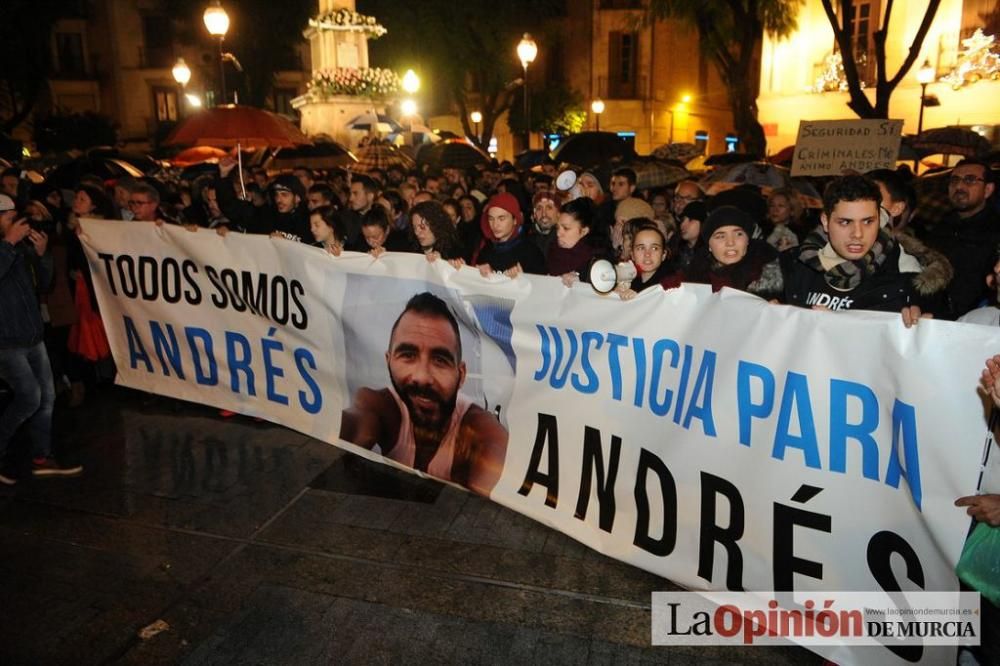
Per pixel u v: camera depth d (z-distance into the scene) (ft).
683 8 59.26
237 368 17.29
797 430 9.21
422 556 12.32
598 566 11.94
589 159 37.55
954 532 7.94
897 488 8.45
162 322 18.11
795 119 63.62
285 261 15.83
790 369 9.21
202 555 12.48
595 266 11.01
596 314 11.48
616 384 11.32
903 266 10.11
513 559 12.19
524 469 12.94
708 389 10.09
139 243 17.89
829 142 20.03
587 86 106.93
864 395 8.64
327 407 15.93
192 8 115.24
